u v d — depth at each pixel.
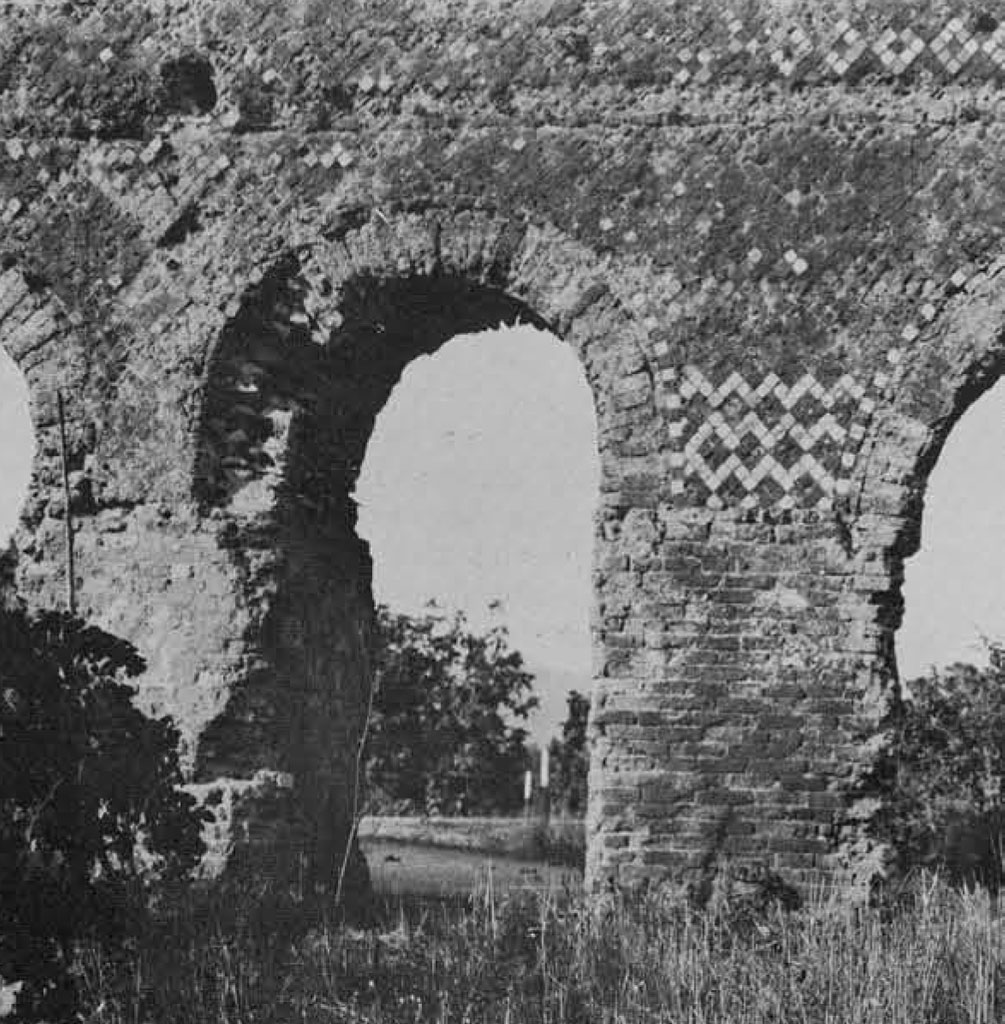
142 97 19.55
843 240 18.09
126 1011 13.62
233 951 15.16
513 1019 13.35
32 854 13.01
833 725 17.69
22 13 19.97
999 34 18.14
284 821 18.59
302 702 19.55
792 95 18.39
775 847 17.58
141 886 15.67
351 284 19.09
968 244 17.91
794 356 18.06
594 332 18.39
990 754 22.44
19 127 19.77
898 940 14.57
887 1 18.31
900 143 18.14
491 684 46.34
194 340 19.25
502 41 18.97
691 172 18.42
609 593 18.03
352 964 15.16
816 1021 12.77
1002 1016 13.02
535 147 18.72
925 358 17.88
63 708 13.30
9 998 13.49
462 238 18.78
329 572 20.53
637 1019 13.06
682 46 18.61
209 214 19.39
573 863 29.33
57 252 19.59
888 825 17.62
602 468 18.23
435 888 23.55
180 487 19.12
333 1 19.39
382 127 19.11
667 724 17.83
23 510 19.39
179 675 18.84
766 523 17.95
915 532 17.94
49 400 19.45
